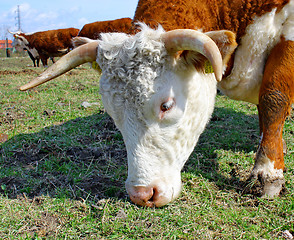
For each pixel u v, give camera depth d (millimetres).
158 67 2539
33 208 3000
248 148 4430
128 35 2734
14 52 34312
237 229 2635
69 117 5984
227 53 2502
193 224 2695
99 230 2674
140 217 2771
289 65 3062
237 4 3201
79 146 4508
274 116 3092
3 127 5469
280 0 3090
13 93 8344
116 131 5105
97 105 6918
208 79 3070
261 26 3176
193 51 2588
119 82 2570
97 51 2738
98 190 3303
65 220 2805
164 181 2750
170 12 2932
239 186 3314
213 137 4820
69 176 3627
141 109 2545
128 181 2756
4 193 3309
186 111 2766
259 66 3383
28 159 4184
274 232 2631
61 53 18469
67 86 9273
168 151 2736
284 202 2994
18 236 2594
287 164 3840
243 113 6133
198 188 3289
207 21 3146
